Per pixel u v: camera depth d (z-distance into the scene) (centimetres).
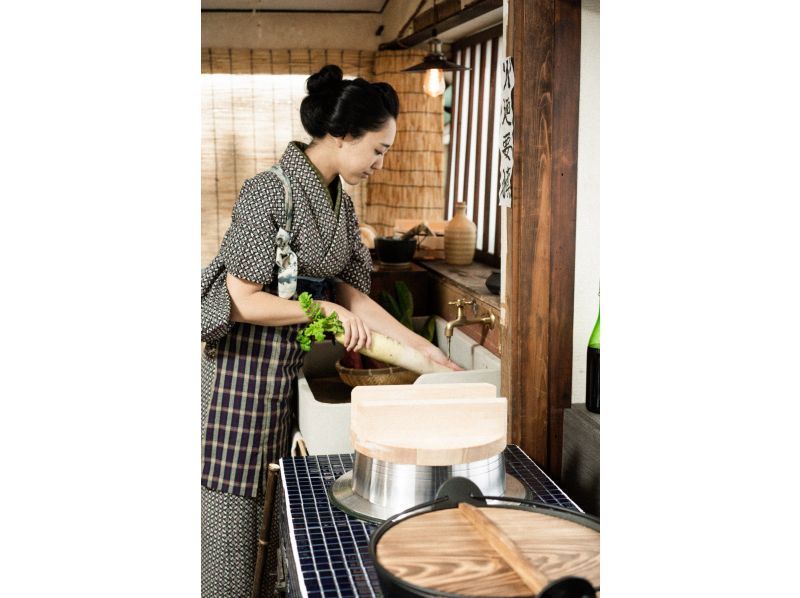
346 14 532
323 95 214
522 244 193
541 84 188
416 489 145
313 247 221
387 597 108
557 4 186
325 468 174
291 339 226
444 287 331
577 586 94
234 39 525
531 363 197
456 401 150
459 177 470
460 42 451
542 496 157
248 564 234
